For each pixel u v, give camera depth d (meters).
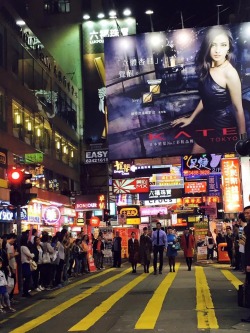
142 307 10.41
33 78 32.12
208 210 36.94
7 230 24.72
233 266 21.06
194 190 33.91
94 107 47.50
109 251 27.61
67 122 41.66
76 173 43.88
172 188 34.66
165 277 17.12
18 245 13.39
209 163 32.06
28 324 9.26
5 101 26.19
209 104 25.62
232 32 25.88
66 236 17.23
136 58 26.50
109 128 26.34
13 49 28.30
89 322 9.03
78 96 47.66
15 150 27.05
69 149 41.84
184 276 17.22
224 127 25.41
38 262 14.82
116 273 20.56
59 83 39.31
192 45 26.17
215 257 28.94
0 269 10.95
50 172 34.72
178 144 25.69
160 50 26.36
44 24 50.38
